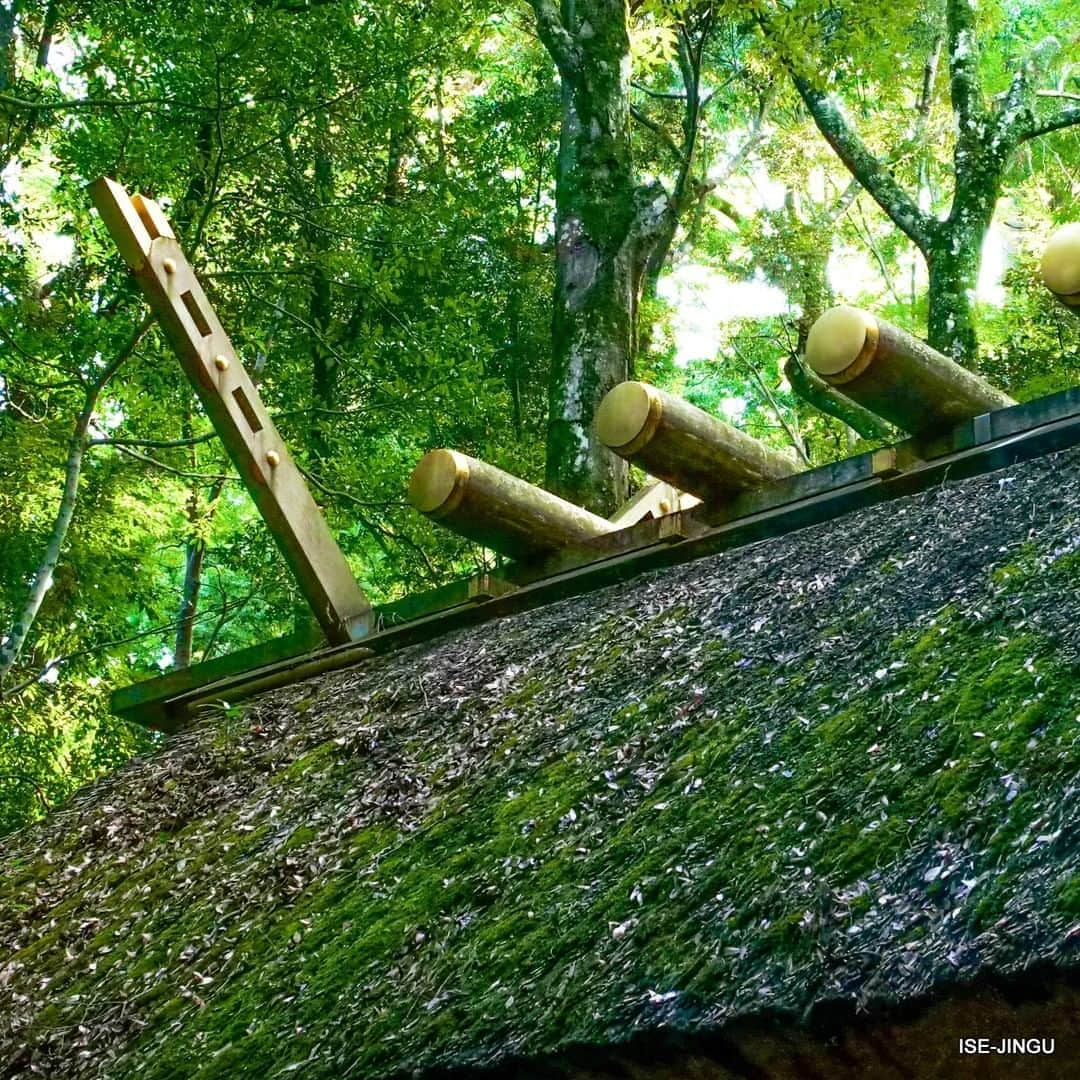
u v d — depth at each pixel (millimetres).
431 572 11133
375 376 10859
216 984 3154
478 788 3385
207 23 8070
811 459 15391
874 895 2143
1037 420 3516
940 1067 2043
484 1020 2422
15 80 9656
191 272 4789
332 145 10984
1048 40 10711
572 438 9008
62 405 10047
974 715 2475
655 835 2727
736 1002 2090
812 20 10078
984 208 9914
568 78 9875
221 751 4438
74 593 10961
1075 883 1892
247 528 12375
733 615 3555
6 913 4023
